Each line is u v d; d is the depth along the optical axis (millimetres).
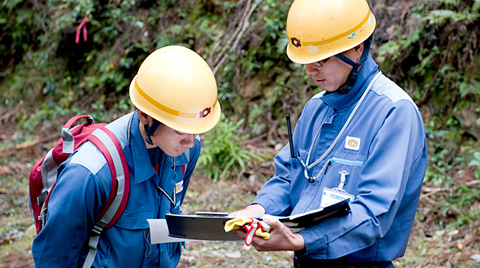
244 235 1848
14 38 8977
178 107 1837
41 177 2137
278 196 2303
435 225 4492
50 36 8539
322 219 1839
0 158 6746
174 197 2143
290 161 2363
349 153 2029
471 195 4676
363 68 2074
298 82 6609
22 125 8109
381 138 1928
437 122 5719
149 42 7820
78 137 2096
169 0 7891
